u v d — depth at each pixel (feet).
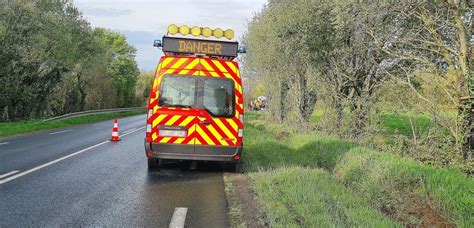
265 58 76.13
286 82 77.10
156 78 31.65
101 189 25.62
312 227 17.37
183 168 34.17
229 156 31.65
